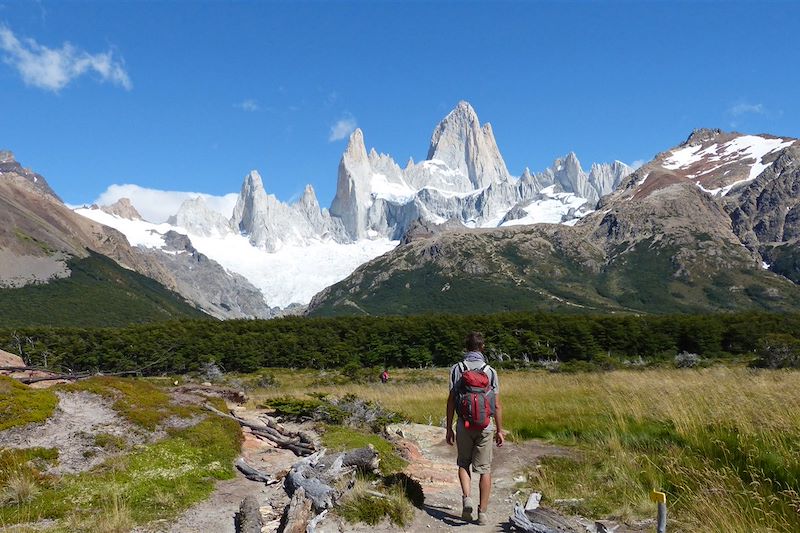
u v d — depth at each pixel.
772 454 9.03
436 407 21.20
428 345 91.62
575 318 96.56
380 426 15.05
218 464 10.24
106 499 7.96
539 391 22.72
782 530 6.72
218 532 7.19
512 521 7.44
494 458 11.87
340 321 112.06
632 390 18.03
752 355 75.88
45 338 97.88
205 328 107.75
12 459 8.70
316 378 72.06
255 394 41.41
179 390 16.08
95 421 10.81
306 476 8.81
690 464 9.16
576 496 8.82
